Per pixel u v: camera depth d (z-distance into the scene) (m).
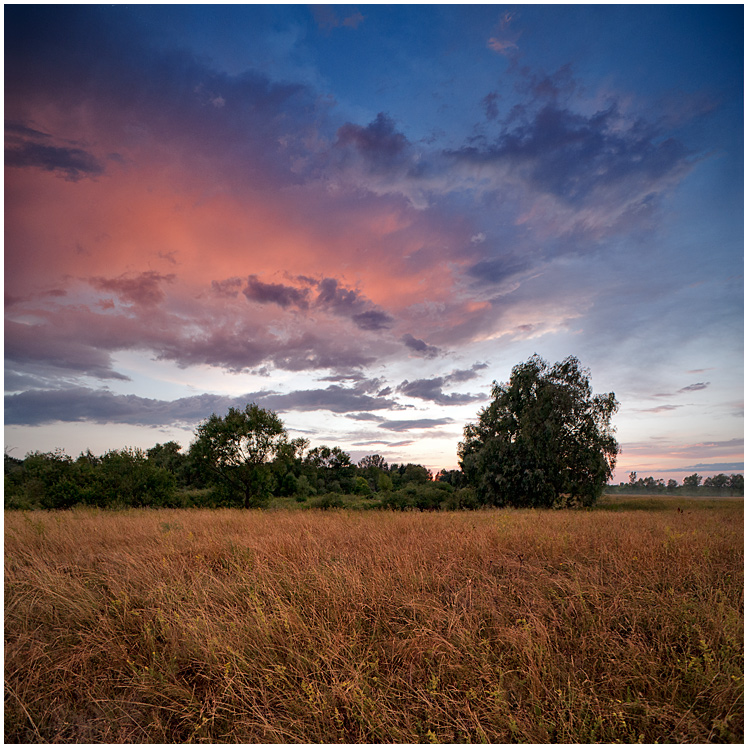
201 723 3.23
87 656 3.99
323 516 13.43
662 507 27.59
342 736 3.09
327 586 5.06
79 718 3.43
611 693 3.39
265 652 3.89
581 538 7.52
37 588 5.29
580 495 31.47
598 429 32.50
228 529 9.37
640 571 5.62
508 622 4.38
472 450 37.88
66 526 9.59
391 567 5.94
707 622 4.11
